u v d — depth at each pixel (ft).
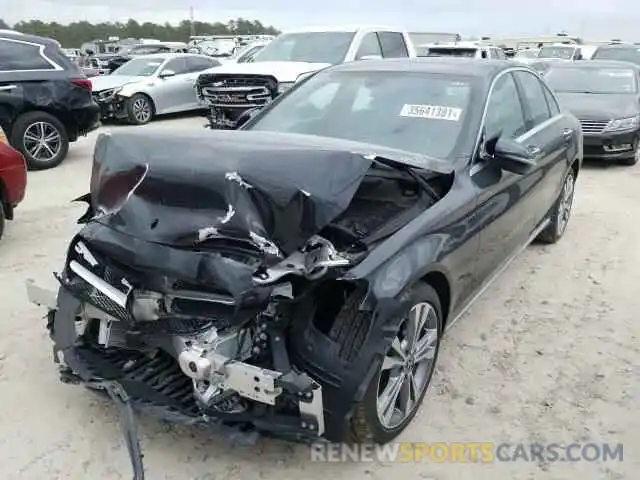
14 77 29.14
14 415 10.52
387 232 9.77
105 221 9.39
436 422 10.67
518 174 12.66
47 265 17.07
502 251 13.93
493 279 14.19
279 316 8.77
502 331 13.97
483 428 10.55
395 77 14.24
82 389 11.28
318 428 8.35
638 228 21.85
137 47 89.35
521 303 15.48
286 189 8.61
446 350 13.06
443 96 13.43
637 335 13.89
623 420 10.83
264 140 10.09
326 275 8.63
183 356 8.55
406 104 13.43
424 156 11.32
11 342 12.82
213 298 8.52
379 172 10.69
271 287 8.21
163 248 8.69
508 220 13.69
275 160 9.01
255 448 9.88
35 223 20.99
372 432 9.50
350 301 8.99
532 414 10.94
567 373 12.27
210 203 8.79
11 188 18.24
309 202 8.55
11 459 9.50
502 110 14.28
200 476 9.27
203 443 9.95
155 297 8.93
